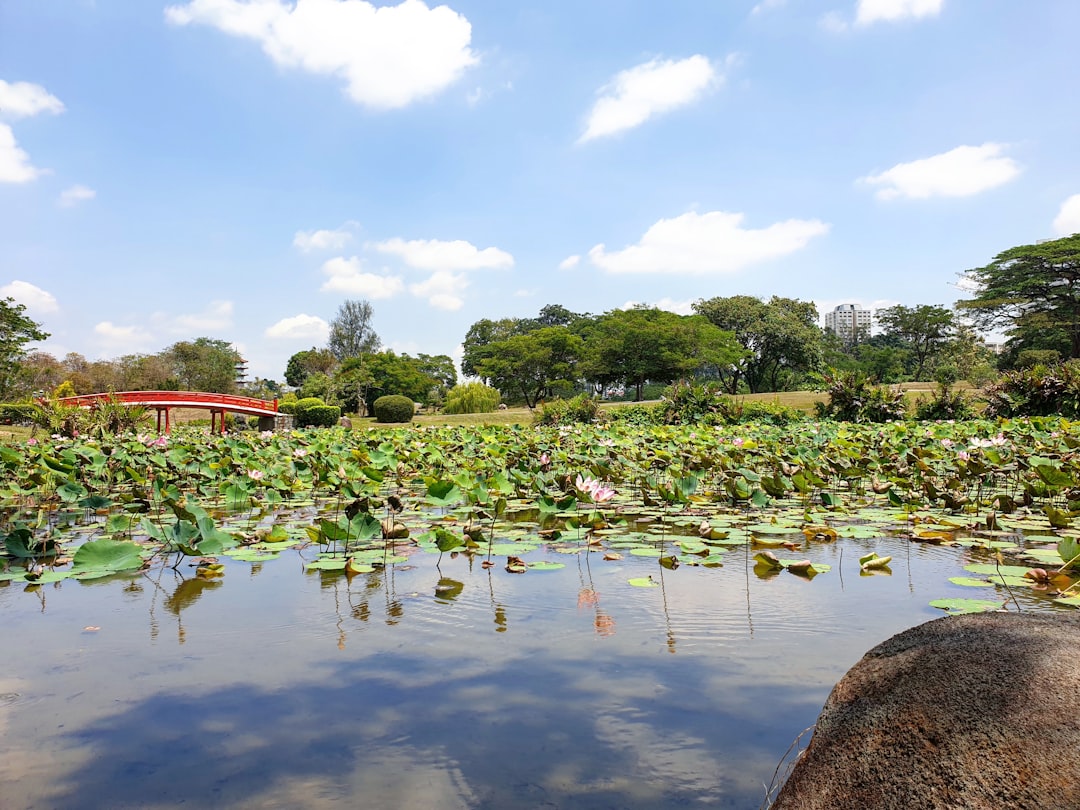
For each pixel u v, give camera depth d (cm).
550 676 211
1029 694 101
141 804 145
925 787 99
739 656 226
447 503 533
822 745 117
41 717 188
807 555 385
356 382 4741
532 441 993
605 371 4431
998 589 306
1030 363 3644
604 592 309
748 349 4675
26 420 1752
